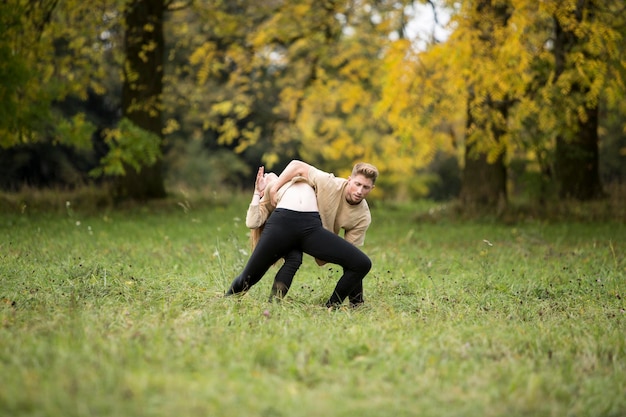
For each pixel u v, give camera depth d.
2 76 12.95
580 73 12.41
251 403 3.78
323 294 7.18
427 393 4.15
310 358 4.64
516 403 3.96
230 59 21.77
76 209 15.57
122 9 15.99
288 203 6.54
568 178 16.48
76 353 4.39
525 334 5.52
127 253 9.66
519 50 12.30
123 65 17.58
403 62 13.67
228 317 5.72
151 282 7.34
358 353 4.88
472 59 12.74
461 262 9.86
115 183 17.53
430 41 13.71
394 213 18.02
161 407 3.66
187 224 13.80
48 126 18.59
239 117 22.98
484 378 4.38
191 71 20.67
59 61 16.64
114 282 7.12
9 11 13.14
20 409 3.55
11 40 13.66
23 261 8.31
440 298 7.16
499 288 7.79
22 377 3.89
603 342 5.22
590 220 14.87
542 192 16.11
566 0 12.20
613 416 3.96
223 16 18.23
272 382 4.19
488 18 13.15
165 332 5.07
